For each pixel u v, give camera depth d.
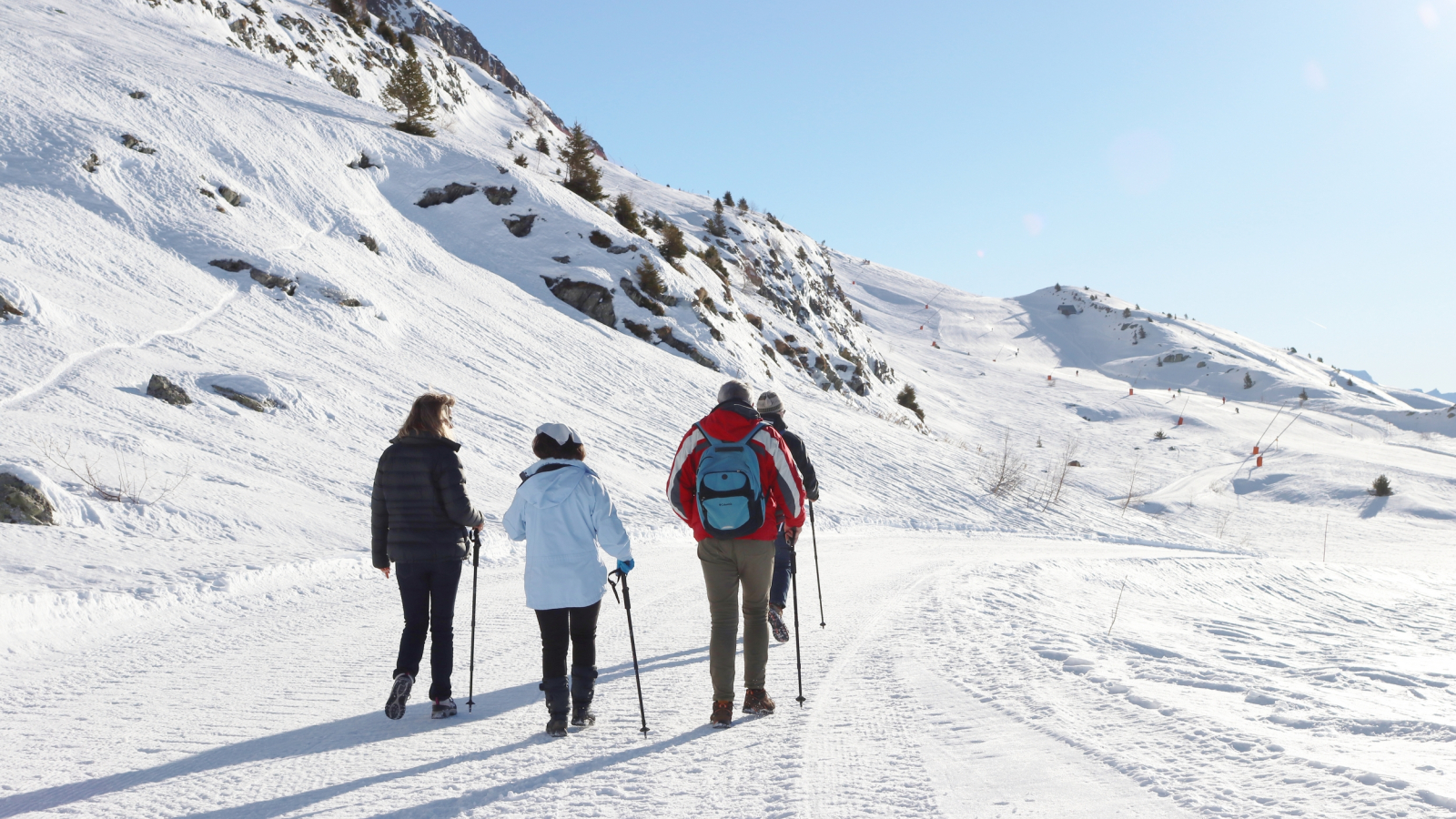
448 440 4.39
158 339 16.70
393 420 17.27
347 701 4.77
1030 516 26.11
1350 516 37.66
